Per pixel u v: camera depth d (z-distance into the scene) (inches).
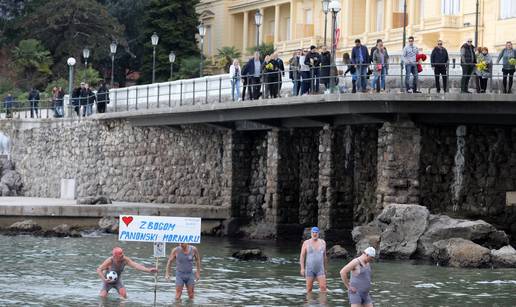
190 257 2213.3
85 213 3639.3
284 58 6496.1
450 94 2876.5
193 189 3890.3
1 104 5191.9
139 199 4087.1
